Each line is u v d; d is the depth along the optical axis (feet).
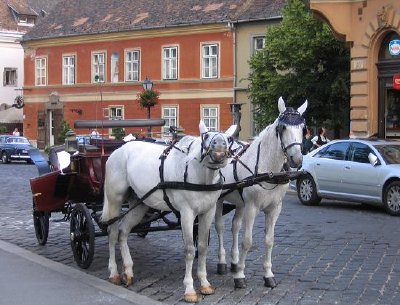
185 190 28.91
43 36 177.78
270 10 138.72
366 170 59.06
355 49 87.66
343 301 28.78
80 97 171.83
